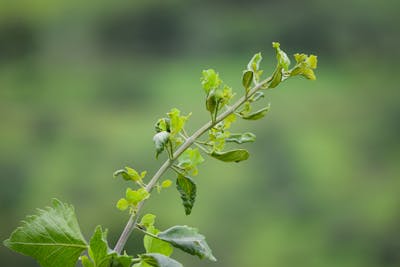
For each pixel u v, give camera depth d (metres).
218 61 40.09
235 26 41.03
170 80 35.47
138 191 1.54
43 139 27.06
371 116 30.47
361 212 26.34
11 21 35.50
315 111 29.48
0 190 22.81
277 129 27.38
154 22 39.97
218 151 1.57
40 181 23.41
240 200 24.31
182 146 1.57
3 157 24.64
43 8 36.41
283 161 26.28
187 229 1.53
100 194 21.89
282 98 29.09
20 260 16.08
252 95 1.58
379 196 27.02
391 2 38.97
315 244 25.16
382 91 32.34
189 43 40.28
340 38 39.16
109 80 34.59
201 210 23.59
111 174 22.83
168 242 1.52
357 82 33.31
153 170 23.36
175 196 17.98
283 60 1.58
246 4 41.09
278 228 24.62
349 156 28.67
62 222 1.50
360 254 25.20
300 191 26.00
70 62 36.62
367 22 39.69
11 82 33.19
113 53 37.69
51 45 36.91
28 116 29.50
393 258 25.94
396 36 38.88
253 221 24.41
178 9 39.47
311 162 27.36
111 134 26.22
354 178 27.59
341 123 29.94
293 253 24.39
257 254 23.92
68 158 24.27
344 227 25.89
